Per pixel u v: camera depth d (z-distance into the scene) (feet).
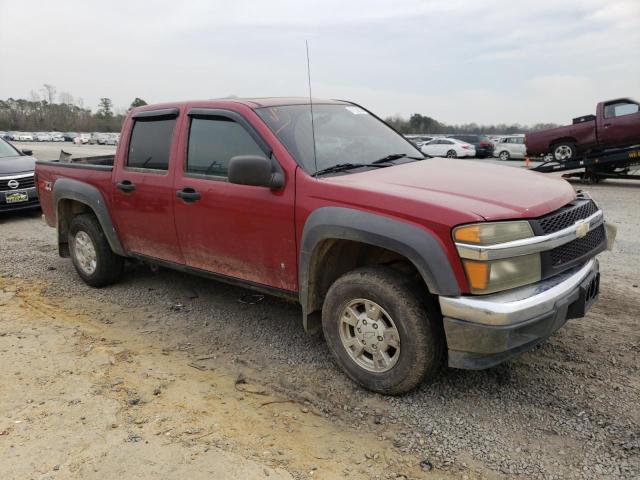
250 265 12.71
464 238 9.06
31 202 31.45
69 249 18.70
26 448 9.23
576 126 50.16
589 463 8.63
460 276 9.23
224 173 13.01
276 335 13.94
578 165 47.60
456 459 8.85
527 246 9.23
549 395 10.62
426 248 9.37
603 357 12.08
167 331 14.38
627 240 23.11
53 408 10.50
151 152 15.01
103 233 17.28
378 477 8.46
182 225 14.02
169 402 10.69
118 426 9.84
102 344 13.51
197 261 14.12
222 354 12.96
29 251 23.47
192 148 13.80
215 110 13.34
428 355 10.01
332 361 12.42
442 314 9.47
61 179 18.06
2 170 30.68
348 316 11.01
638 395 10.52
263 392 11.12
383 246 9.91
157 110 14.99
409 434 9.55
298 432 9.68
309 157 11.91
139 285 18.17
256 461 8.80
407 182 10.92
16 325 14.79
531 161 85.46
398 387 10.40
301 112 13.42
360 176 11.50
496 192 10.25
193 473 8.50
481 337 9.14
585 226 10.41
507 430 9.57
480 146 97.76
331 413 10.29
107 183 16.22
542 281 9.75
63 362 12.49
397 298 9.99
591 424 9.65
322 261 11.45
